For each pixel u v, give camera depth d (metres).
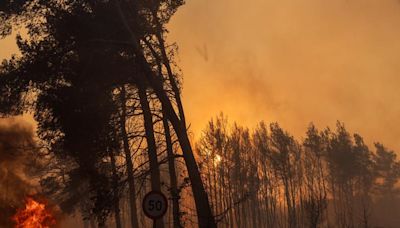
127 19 18.41
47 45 18.53
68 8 18.70
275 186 77.88
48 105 18.50
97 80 18.61
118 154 19.55
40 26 19.03
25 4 18.42
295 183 78.38
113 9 18.19
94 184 18.86
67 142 18.95
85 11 18.52
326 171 92.50
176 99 19.33
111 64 18.55
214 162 56.41
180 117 19.03
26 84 18.52
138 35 18.67
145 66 18.50
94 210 18.59
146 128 20.03
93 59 18.44
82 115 18.48
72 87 18.69
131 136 19.66
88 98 18.62
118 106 19.47
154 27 19.72
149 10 19.88
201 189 17.77
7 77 18.34
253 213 68.56
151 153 19.94
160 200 13.02
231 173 59.81
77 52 18.78
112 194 18.55
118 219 26.91
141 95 19.92
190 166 17.98
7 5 18.28
